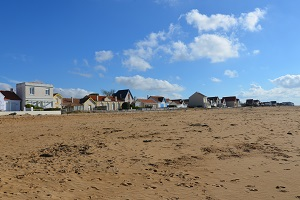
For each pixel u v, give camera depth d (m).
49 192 6.71
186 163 9.88
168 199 6.27
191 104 112.81
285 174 8.09
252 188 6.95
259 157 10.55
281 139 14.80
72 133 19.83
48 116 39.91
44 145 14.36
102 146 13.65
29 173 8.57
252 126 22.30
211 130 19.86
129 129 22.02
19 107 56.03
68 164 9.88
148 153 11.84
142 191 6.86
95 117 39.69
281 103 142.00
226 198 6.29
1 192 6.59
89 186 7.29
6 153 12.20
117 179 7.97
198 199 6.25
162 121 30.64
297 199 6.09
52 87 61.56
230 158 10.53
